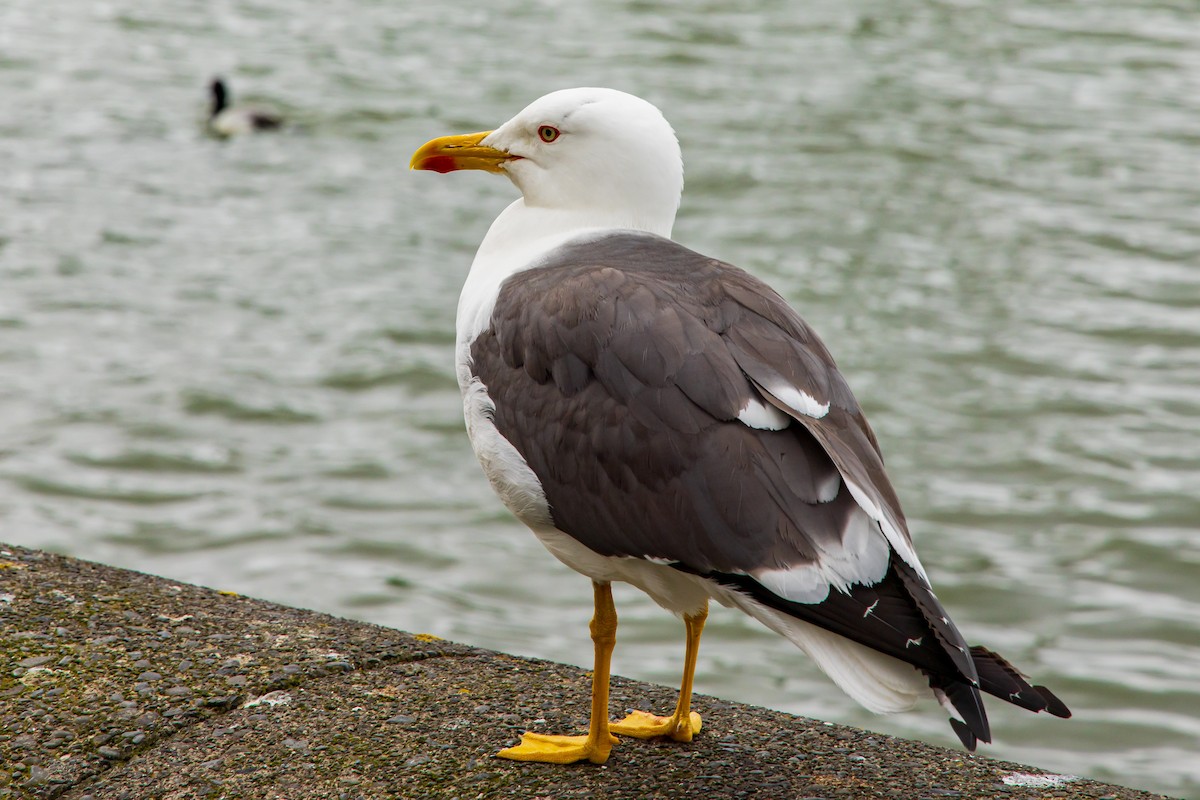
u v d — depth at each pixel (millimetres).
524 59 34844
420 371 17031
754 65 34094
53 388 16281
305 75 33406
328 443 15305
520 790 5555
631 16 39375
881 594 4891
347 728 5957
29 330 17969
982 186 25000
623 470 5305
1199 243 22000
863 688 4891
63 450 14828
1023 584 12547
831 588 4895
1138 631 11820
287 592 12250
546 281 5754
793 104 30578
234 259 21094
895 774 5859
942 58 35031
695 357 5266
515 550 13156
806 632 5000
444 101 31141
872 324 18656
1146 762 10172
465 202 24609
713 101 30672
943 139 27938
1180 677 11156
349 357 17453
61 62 34219
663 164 6402
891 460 14953
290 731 5906
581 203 6465
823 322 18734
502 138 6617
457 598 12227
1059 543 13297
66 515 13453
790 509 5020
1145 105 30672
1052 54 35375
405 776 5617
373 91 31969
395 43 36531
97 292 19406
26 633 6477
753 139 27766
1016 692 4891
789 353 5359
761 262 21156
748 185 24938
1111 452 15102
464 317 6180
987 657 5008
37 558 7332
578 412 5441
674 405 5223
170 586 7180
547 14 39750
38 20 38125
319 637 6746
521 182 6605
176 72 33844
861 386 16719
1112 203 23984
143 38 36906
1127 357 17688
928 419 15898
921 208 23781
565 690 6508
